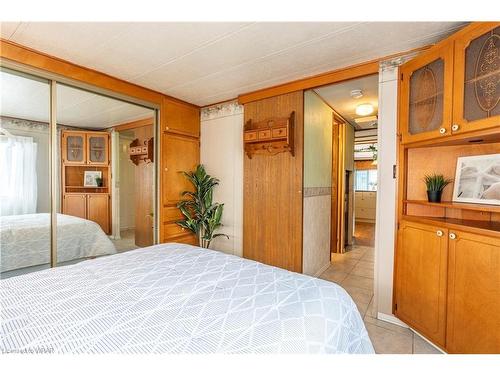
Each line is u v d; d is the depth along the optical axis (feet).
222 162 11.71
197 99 11.37
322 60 7.57
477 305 4.87
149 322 3.15
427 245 5.99
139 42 6.64
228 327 3.03
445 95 5.44
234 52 7.15
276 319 3.19
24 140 7.55
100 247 9.38
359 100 11.19
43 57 7.20
